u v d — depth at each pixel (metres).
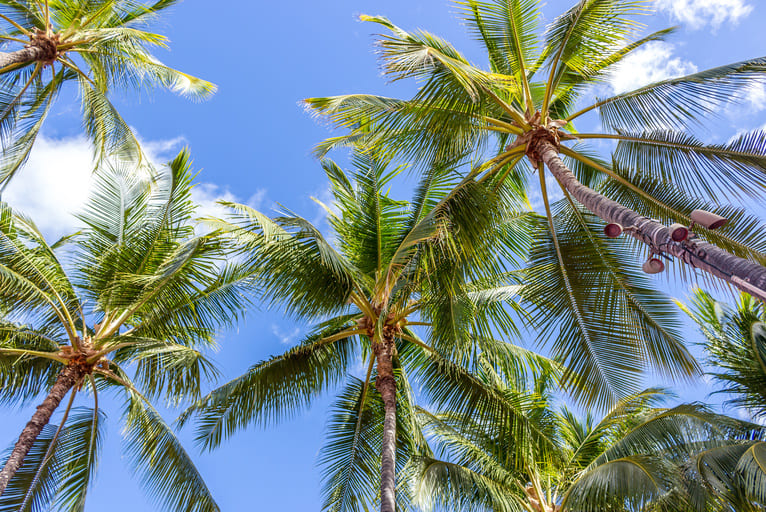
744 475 8.45
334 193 11.88
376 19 8.16
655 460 8.84
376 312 10.81
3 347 10.81
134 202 12.72
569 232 9.76
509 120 10.09
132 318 11.52
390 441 9.19
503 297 10.84
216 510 10.69
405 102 8.47
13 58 10.70
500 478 10.80
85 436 11.27
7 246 10.30
